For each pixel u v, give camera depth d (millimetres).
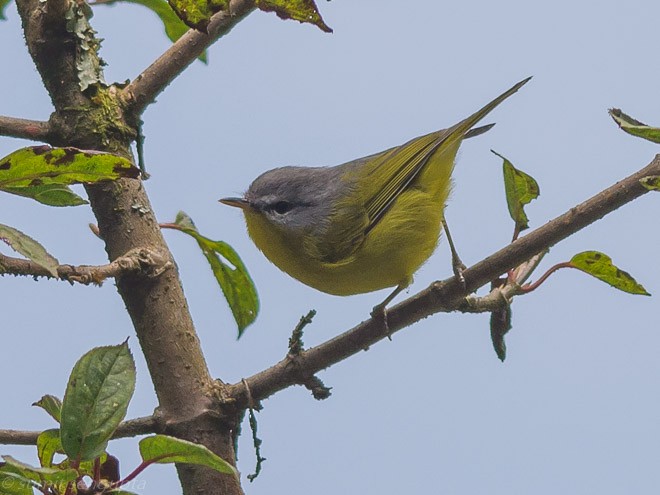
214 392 7504
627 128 6992
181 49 8070
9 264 6625
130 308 7520
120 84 8180
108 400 6172
